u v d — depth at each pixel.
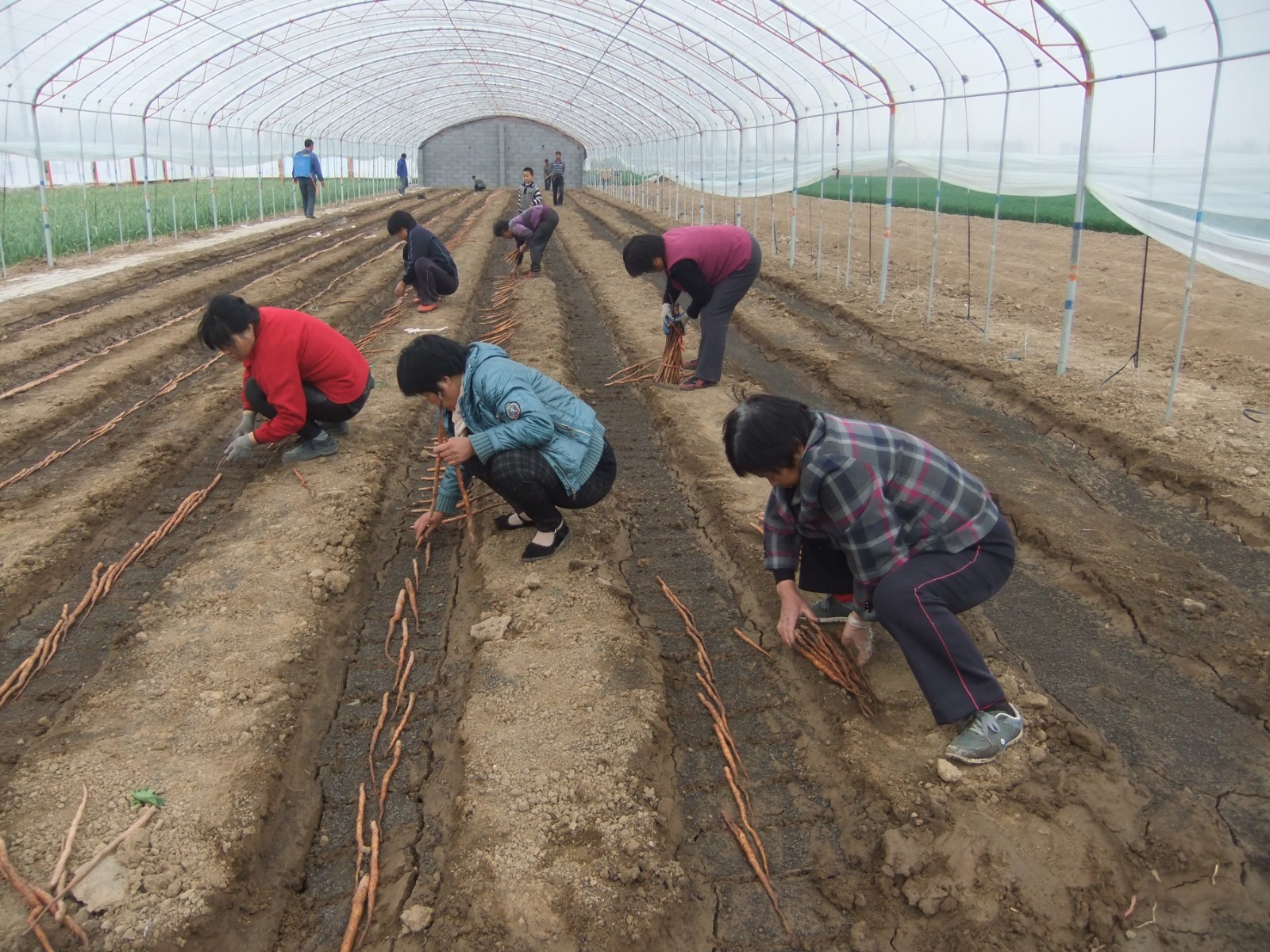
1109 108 6.99
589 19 16.88
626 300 11.09
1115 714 3.32
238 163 22.66
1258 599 4.01
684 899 2.63
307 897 2.75
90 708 3.37
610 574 4.42
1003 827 2.78
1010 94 7.70
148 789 2.94
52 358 8.16
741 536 4.72
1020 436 6.11
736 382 7.48
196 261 14.20
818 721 3.41
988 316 8.39
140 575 4.50
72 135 14.20
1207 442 5.52
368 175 35.81
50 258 12.90
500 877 2.64
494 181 45.28
